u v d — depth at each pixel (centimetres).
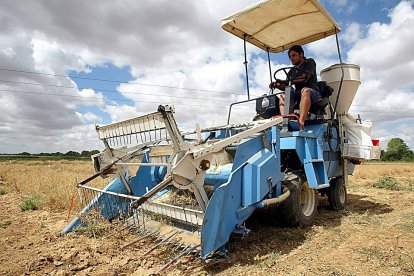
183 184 321
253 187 359
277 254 350
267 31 615
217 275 304
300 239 413
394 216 539
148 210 417
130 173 513
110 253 362
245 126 453
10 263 353
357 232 442
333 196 600
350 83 620
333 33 622
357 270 309
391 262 323
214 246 316
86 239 416
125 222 447
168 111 318
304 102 491
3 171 2044
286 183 440
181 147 323
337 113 636
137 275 307
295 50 582
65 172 1917
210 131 497
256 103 600
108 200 470
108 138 433
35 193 882
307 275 301
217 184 406
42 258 355
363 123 628
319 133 538
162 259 339
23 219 573
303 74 553
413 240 388
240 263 332
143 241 387
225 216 330
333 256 350
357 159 630
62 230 468
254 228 460
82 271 322
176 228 387
